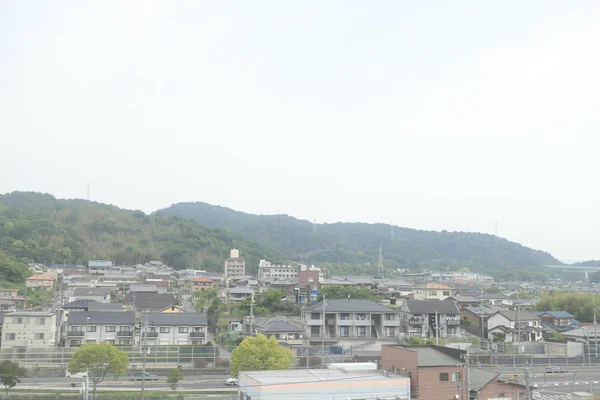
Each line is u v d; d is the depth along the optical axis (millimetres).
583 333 68562
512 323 74062
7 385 39656
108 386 42844
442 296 106062
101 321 61344
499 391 35812
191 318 63531
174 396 37969
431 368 34156
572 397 37750
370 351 59812
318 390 30500
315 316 67625
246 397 32750
